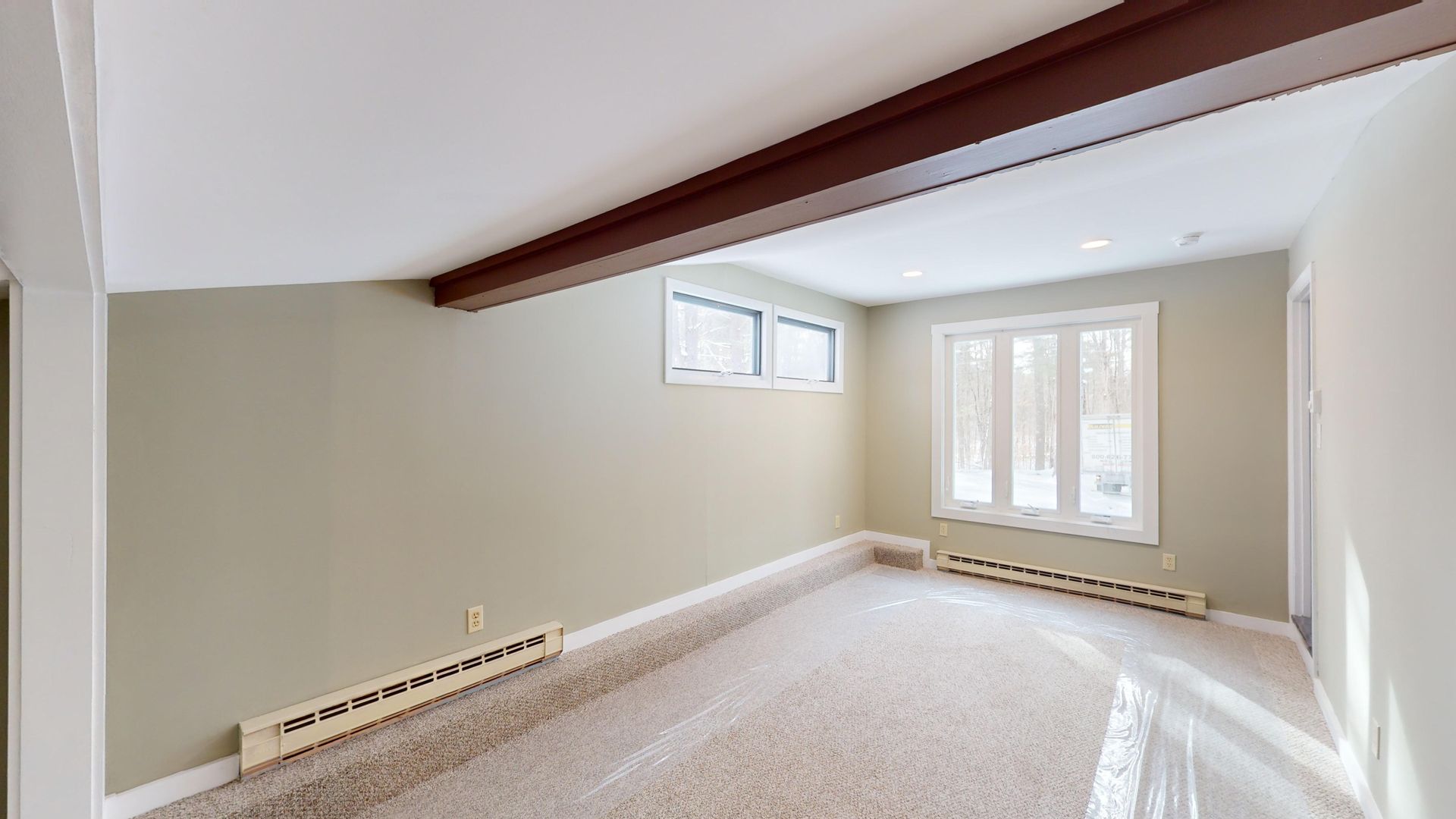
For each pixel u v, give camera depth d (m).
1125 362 4.30
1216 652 3.37
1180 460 4.02
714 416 4.01
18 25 0.40
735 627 3.77
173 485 1.92
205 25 0.53
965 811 2.06
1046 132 1.04
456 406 2.64
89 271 1.10
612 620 3.31
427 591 2.54
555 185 1.40
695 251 1.74
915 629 3.75
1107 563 4.34
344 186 1.12
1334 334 2.46
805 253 3.61
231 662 2.03
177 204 1.00
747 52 0.87
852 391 5.41
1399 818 1.75
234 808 1.86
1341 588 2.38
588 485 3.20
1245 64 0.85
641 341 3.50
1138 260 3.89
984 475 4.98
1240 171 2.38
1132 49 0.92
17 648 1.17
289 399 2.16
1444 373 1.45
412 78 0.75
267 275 1.88
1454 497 1.40
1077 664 3.23
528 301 2.93
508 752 2.43
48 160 0.64
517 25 0.67
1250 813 2.05
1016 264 3.98
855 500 5.45
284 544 2.15
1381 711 1.90
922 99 1.10
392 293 2.43
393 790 2.16
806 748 2.45
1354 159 2.14
